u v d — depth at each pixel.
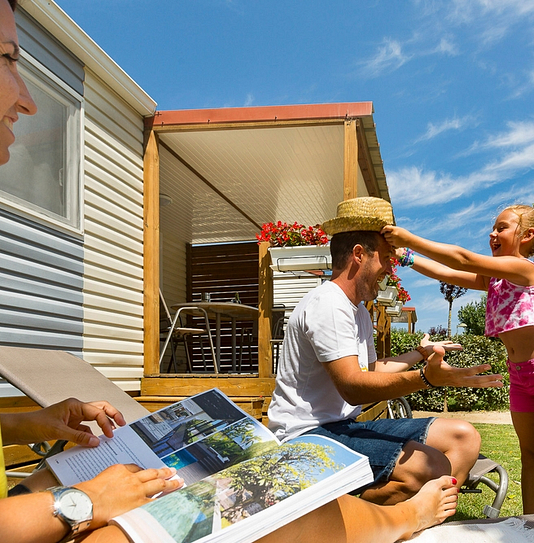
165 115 5.70
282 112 5.46
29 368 2.29
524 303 2.70
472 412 11.68
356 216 2.18
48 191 4.32
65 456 1.44
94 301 4.78
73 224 4.58
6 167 3.92
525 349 2.73
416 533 1.55
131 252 5.43
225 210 8.81
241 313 7.20
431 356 1.67
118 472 1.16
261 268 5.20
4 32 0.91
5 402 3.63
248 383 5.02
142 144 5.74
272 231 5.19
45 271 4.20
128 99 5.38
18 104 0.95
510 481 4.70
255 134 5.86
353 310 2.24
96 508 1.05
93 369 2.61
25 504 0.97
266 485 1.10
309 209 8.88
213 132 5.81
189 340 8.33
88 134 4.84
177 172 7.12
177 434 1.53
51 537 0.98
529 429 2.80
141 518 1.01
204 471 1.34
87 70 4.84
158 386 5.34
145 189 5.70
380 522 1.36
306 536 1.17
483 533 1.51
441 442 1.99
